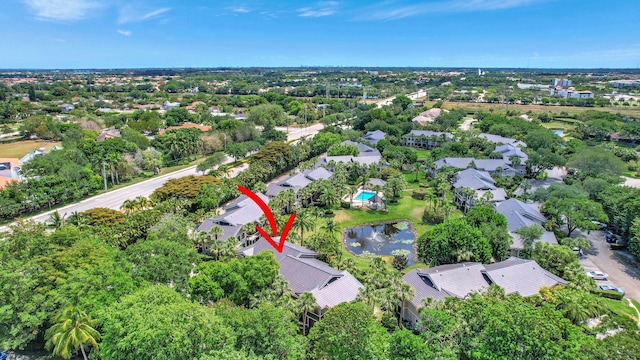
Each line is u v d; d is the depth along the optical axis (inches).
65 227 2915.8
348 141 6948.8
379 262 2888.8
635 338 1820.9
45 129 7628.0
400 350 1813.5
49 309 2145.7
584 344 1771.7
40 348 2263.8
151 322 1754.4
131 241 3250.5
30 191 4392.2
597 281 3058.6
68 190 4670.3
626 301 2790.4
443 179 5073.8
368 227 4318.4
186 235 3260.3
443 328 1936.5
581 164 5383.9
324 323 1951.3
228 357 1670.8
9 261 2354.8
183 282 2470.5
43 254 2539.4
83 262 2434.8
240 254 3191.4
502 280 2672.2
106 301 2124.8
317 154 7007.9
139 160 5940.0
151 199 4062.5
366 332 1881.2
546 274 2792.8
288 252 3056.1
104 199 4837.6
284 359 1851.6
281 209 4266.7
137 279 2313.0
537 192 4416.8
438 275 2659.9
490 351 1792.6
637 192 3732.8
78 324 1907.0
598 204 3809.1
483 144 6909.5
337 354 1827.0
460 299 2338.8
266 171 5354.3
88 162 5570.9
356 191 5128.0
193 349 1776.6
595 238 3828.7
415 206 4842.5
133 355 1750.7
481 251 2999.5
